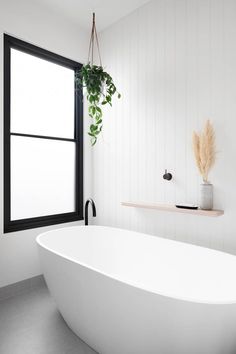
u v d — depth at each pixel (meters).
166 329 1.14
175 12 2.17
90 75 2.38
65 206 2.81
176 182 2.18
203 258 1.75
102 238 2.33
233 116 1.85
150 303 1.15
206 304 1.05
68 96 2.82
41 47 2.46
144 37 2.41
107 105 2.75
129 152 2.54
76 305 1.53
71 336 1.69
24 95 2.45
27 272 2.37
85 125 2.87
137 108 2.47
